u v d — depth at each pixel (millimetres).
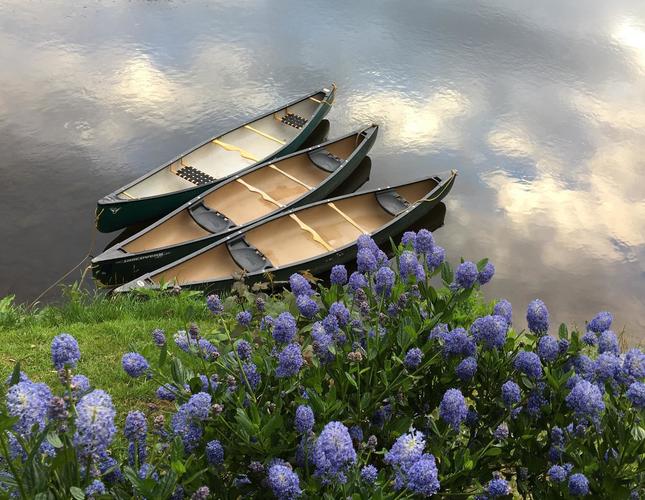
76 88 14141
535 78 16516
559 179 13117
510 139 14195
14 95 13664
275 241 10359
